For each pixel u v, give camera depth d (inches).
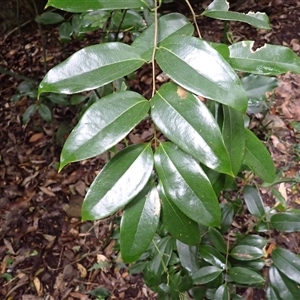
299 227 21.7
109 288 31.7
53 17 29.6
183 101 9.9
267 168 13.3
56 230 36.0
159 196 12.0
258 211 22.7
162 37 12.7
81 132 9.9
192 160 10.4
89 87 10.5
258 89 19.0
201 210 10.6
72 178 39.2
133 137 39.8
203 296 23.7
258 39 48.4
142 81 42.8
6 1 48.8
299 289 21.0
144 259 25.2
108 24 27.4
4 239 35.7
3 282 33.0
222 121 12.4
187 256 22.3
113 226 31.8
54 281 32.8
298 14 51.0
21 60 48.9
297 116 39.9
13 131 43.3
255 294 28.8
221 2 14.4
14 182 39.6
